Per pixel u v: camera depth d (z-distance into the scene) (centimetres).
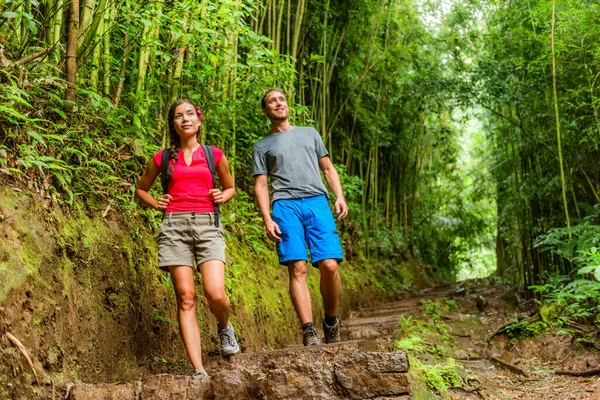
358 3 852
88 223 321
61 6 342
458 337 575
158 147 398
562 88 616
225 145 527
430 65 923
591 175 616
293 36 725
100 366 296
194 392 270
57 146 322
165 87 437
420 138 1202
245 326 436
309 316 357
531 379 436
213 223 311
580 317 519
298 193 368
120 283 327
